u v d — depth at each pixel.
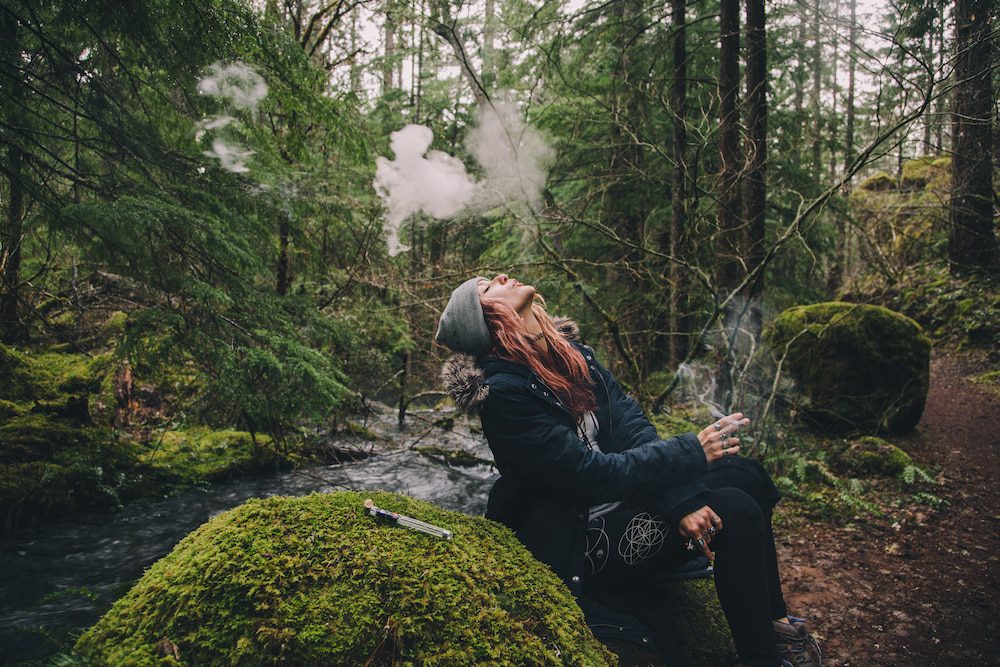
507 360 1.60
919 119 3.97
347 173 5.40
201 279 3.86
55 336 5.94
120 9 3.10
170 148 3.71
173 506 4.40
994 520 3.98
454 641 1.22
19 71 3.19
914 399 5.70
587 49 5.61
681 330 6.20
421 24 4.88
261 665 1.18
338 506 1.46
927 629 2.74
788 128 6.27
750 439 5.02
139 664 1.15
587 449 1.50
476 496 5.21
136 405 5.53
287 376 3.91
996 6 3.99
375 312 6.29
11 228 3.79
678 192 5.79
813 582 3.25
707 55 7.00
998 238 9.17
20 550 3.54
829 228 6.48
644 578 1.74
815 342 5.74
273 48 3.66
